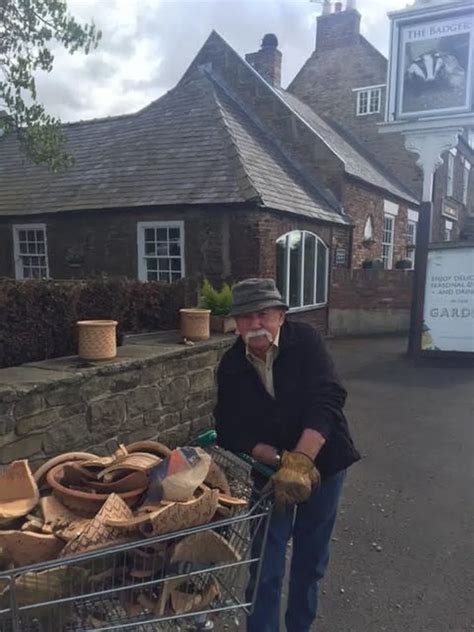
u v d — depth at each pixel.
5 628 1.68
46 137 7.49
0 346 4.04
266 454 2.24
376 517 3.88
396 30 9.63
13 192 13.45
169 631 2.21
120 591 1.77
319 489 2.38
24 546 1.68
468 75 9.13
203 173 10.94
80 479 1.98
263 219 10.18
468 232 25.75
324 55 21.80
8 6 6.41
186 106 13.63
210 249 10.47
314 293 12.83
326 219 12.37
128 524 1.69
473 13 8.98
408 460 5.00
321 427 2.16
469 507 4.04
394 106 9.76
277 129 14.55
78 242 11.98
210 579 1.98
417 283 9.72
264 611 2.27
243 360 2.36
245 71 14.89
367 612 2.81
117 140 13.60
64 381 3.71
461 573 3.17
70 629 1.72
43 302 4.37
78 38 6.84
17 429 3.42
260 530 2.22
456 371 9.02
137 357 4.49
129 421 4.40
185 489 1.81
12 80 6.84
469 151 25.27
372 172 17.14
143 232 11.16
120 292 5.36
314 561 2.45
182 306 6.44
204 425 5.41
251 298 2.21
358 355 10.62
